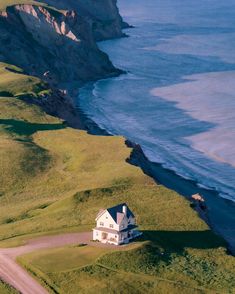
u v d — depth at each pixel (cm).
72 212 15700
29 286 12181
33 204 16825
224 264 13475
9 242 14225
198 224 15162
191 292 12069
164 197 16512
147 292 12006
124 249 13262
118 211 13850
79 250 13388
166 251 13588
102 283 12150
